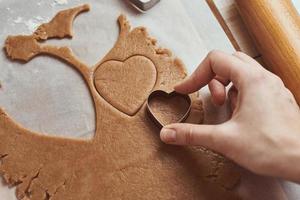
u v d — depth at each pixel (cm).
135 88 36
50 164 34
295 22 36
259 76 31
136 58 37
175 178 33
